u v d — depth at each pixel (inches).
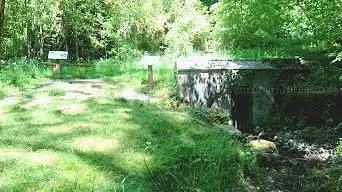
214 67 387.9
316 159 313.6
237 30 566.3
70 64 555.2
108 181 201.5
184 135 277.6
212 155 247.3
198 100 387.2
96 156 230.1
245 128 391.9
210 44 600.1
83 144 245.0
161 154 239.0
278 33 573.9
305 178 270.7
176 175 225.3
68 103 334.0
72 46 660.7
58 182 195.0
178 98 380.5
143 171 220.2
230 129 331.9
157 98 379.2
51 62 534.3
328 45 420.2
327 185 251.3
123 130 273.1
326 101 391.9
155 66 481.7
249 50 519.2
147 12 650.2
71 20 624.4
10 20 579.2
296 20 444.1
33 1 581.6
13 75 418.6
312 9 409.4
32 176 198.7
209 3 717.3
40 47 608.7
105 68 535.8
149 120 296.4
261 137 369.7
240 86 391.9
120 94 389.7
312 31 450.3
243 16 530.3
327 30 406.3
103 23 624.7
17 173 200.8
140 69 498.6
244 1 511.8
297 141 358.0
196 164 237.9
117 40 626.2
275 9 491.5
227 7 535.2
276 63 399.2
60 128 271.0
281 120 393.1
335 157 306.2
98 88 412.8
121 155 235.0
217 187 226.8
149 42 655.1
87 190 191.5
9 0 572.7
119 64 545.3
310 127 383.9
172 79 415.2
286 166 289.4
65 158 220.1
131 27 639.8
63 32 626.8
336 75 386.3
